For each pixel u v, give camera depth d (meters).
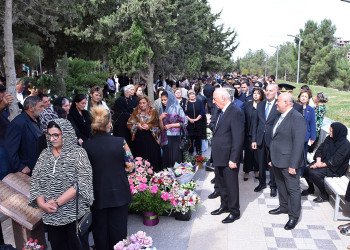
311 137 6.30
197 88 9.78
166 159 6.11
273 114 5.78
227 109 4.68
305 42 51.84
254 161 6.51
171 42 23.88
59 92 8.14
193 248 4.09
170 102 6.08
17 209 3.47
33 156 4.25
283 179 4.92
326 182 5.20
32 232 3.67
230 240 4.29
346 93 22.94
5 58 7.45
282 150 4.64
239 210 4.90
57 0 15.07
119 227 3.53
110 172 3.35
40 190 3.07
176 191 4.83
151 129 5.74
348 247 4.05
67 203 3.06
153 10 19.50
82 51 23.34
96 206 3.34
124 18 20.16
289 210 4.69
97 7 19.69
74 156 3.08
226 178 4.77
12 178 3.84
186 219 4.83
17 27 17.61
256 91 6.08
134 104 7.15
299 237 4.37
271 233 4.48
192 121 7.43
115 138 3.43
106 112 3.43
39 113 4.31
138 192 4.68
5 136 4.14
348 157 5.29
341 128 5.25
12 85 7.36
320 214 5.07
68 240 3.21
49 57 23.61
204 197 5.76
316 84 50.59
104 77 9.53
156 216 4.69
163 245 4.14
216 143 4.76
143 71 22.55
